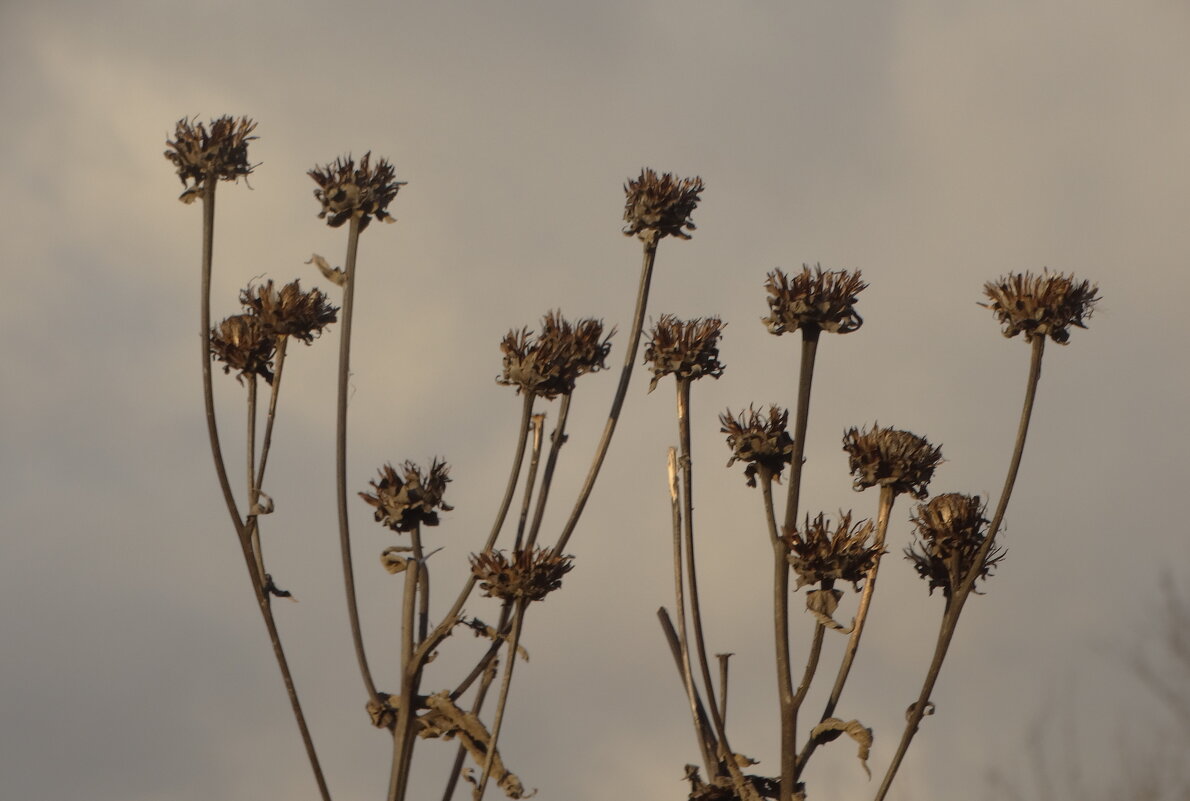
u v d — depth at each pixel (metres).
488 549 6.21
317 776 6.20
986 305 6.30
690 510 6.57
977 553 6.12
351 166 6.65
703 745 6.41
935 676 6.04
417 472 6.35
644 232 7.03
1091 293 6.21
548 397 6.67
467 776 6.08
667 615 6.87
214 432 6.45
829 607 6.00
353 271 6.58
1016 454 6.10
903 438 6.37
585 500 6.51
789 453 6.48
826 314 6.18
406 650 6.21
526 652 6.16
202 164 6.64
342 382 6.46
